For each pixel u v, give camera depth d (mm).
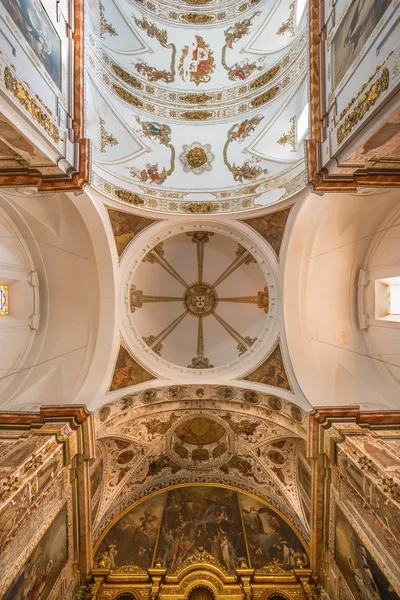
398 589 5633
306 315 10273
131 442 10609
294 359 9852
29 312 10594
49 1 5477
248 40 11203
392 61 3848
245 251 12117
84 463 8578
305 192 8727
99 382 9609
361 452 7078
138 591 8750
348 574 7469
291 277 10000
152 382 10680
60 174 6297
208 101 11438
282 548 9523
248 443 11008
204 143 11117
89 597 8539
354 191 6680
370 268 10203
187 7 11586
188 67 11547
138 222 10211
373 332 10219
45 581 7109
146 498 10828
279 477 10570
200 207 10484
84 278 10445
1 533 5508
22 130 4711
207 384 10805
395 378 9391
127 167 10227
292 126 10234
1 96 4008
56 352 10516
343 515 7785
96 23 9961
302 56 9359
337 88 5660
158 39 11359
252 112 10914
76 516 8547
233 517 10344
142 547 9555
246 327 12281
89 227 9234
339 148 5539
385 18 4012
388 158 5625
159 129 11055
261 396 10445
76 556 8625
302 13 9633
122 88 10516
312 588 8688
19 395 9523
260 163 10453
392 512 5836
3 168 6047
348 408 8594
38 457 6871
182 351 12688
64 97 6023
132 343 10633
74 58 6504
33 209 8945
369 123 4637
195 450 11453
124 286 10461
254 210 10016
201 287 13203
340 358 10180
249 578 8875
